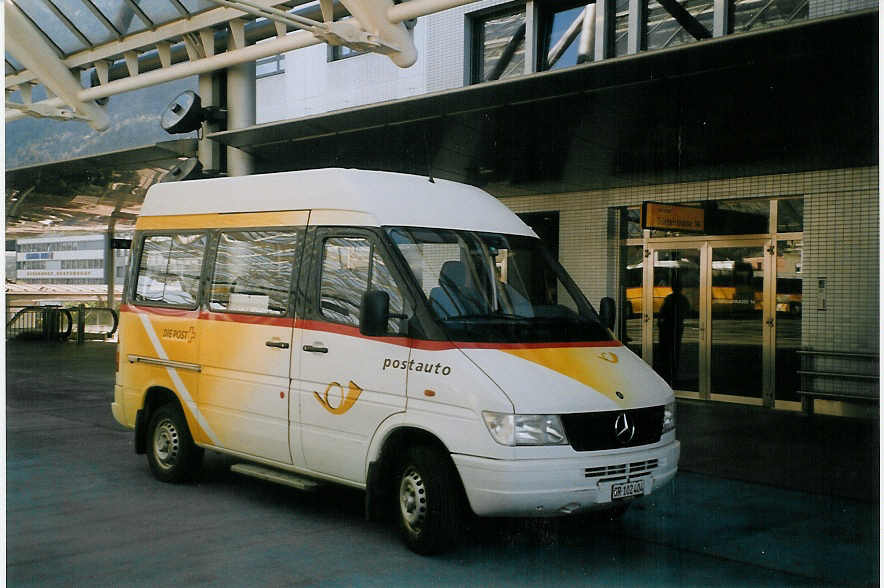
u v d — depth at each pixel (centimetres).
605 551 584
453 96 1018
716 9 1174
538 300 639
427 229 632
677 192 1219
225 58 1322
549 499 522
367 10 1062
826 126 936
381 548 582
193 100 1395
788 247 1133
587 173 1212
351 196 641
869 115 897
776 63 827
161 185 819
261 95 1844
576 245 1328
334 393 617
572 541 606
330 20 1161
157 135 2098
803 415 1094
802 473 798
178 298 765
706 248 1212
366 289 614
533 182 1291
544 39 1400
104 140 2205
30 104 1560
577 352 590
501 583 520
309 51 1748
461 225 652
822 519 659
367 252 620
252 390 679
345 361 612
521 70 1420
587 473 532
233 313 708
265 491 738
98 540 593
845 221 1068
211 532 615
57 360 1877
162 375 764
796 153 1027
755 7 1145
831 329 1077
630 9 1280
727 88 895
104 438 982
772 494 729
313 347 637
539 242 685
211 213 754
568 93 963
